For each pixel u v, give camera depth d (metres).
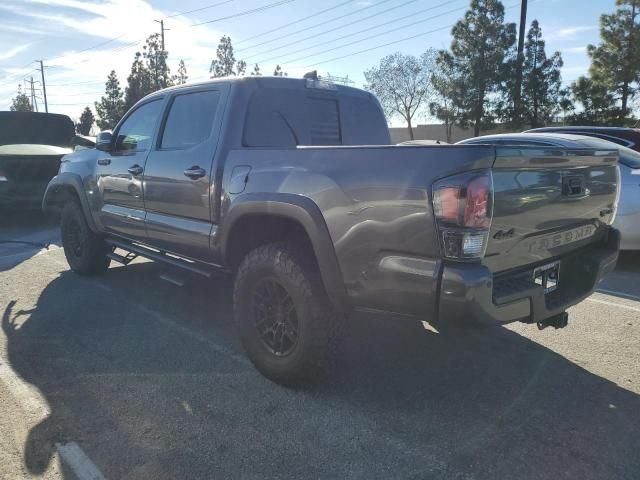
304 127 4.48
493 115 31.73
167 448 2.93
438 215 2.73
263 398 3.48
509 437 3.05
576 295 3.48
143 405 3.38
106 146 5.44
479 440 3.03
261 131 4.16
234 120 4.05
